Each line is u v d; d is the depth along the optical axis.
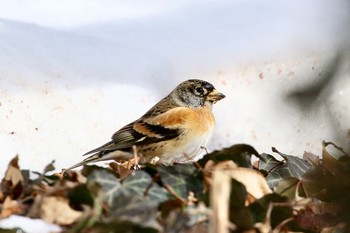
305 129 12.24
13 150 11.41
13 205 7.30
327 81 6.96
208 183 7.26
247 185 7.36
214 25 14.88
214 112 13.03
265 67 13.50
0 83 12.28
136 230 6.42
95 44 13.95
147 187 7.28
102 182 7.06
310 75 7.11
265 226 6.89
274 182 8.38
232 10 15.33
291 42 13.93
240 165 7.76
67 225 6.89
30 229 6.82
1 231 6.79
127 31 14.60
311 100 6.91
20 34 13.67
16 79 12.45
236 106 13.13
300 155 12.21
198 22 15.02
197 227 6.66
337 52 7.01
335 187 6.89
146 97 13.05
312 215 7.40
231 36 14.43
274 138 12.54
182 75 13.65
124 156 10.88
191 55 14.01
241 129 12.79
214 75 13.67
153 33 14.68
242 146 7.79
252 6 15.55
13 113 12.00
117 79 13.12
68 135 12.07
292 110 6.97
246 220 6.86
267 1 15.45
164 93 13.33
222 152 7.79
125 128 10.93
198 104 11.12
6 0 15.05
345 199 6.82
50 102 12.39
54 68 12.92
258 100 13.21
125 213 6.57
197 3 15.70
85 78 12.95
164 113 10.94
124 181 7.30
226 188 6.08
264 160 8.67
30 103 12.24
